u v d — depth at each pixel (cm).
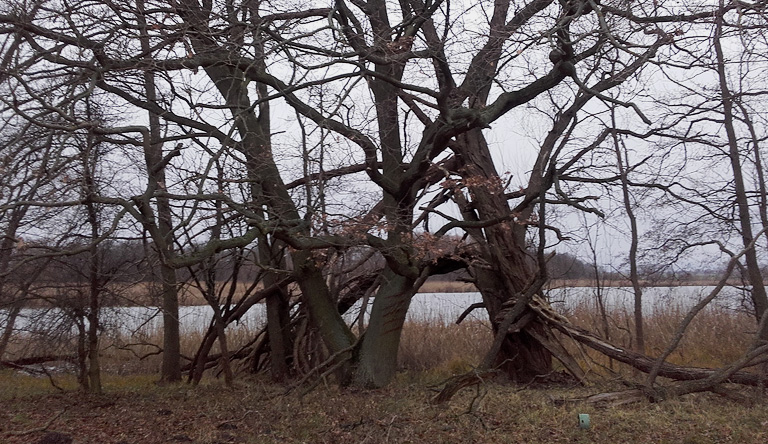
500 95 979
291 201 978
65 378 1270
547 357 1145
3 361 1029
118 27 791
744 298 1212
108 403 962
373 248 914
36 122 627
